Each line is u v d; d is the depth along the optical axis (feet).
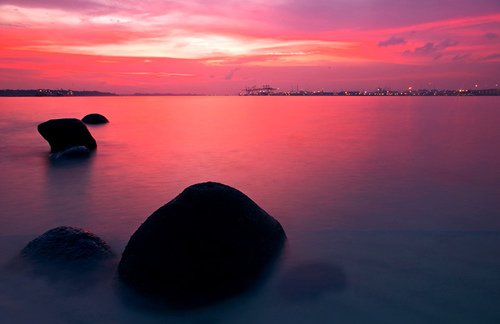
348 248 16.20
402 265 14.66
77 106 194.90
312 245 16.51
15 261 15.14
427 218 19.84
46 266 14.61
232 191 14.49
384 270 14.28
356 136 56.80
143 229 13.85
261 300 12.51
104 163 37.22
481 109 138.72
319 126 75.15
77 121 45.14
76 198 24.90
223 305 12.37
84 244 15.35
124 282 13.35
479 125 71.77
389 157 38.32
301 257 15.31
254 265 13.61
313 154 41.04
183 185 28.30
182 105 228.43
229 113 130.11
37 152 44.19
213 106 208.13
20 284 13.62
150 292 12.77
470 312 11.68
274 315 11.81
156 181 29.66
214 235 13.23
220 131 66.95
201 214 13.48
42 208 22.84
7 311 12.23
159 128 73.20
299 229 18.47
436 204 22.16
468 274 13.91
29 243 15.81
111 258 15.23
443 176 29.37
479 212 20.62
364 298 12.51
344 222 19.44
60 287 13.42
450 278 13.65
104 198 24.84
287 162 36.63
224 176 30.96
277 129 69.62
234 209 13.99
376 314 11.69
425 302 12.23
